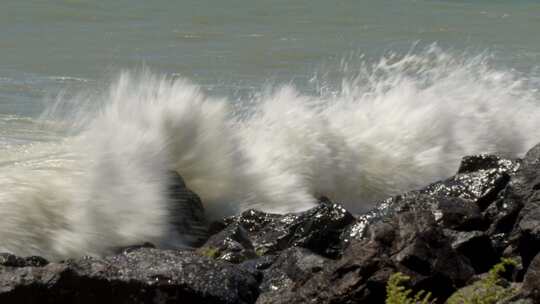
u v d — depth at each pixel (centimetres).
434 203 2416
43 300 1886
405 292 1798
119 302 1903
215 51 6638
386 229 1975
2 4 8650
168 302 1905
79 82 5172
